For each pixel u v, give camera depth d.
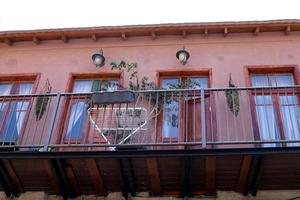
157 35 10.03
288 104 8.40
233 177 7.16
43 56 10.09
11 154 6.93
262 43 9.65
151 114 8.14
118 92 7.49
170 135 8.17
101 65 9.69
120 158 6.82
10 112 9.01
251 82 9.11
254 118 8.34
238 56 9.48
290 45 9.55
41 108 8.59
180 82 9.18
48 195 7.78
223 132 8.25
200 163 6.89
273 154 6.50
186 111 7.91
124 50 9.96
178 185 7.40
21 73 9.80
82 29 10.02
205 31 9.78
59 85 9.52
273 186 7.30
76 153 6.84
